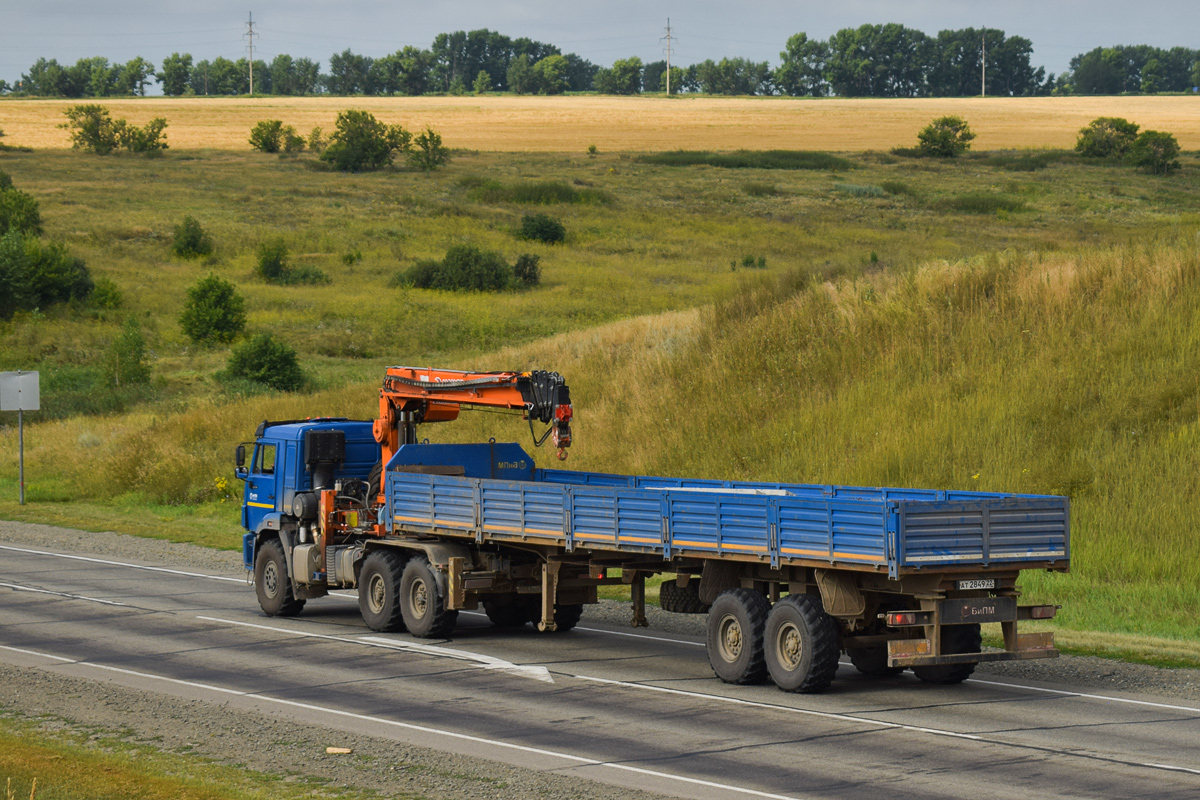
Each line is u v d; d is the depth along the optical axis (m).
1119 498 27.23
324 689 16.05
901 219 119.88
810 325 40.69
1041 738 13.34
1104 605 22.59
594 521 17.77
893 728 13.82
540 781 11.53
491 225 122.56
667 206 132.25
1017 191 135.25
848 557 14.96
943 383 34.53
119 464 47.47
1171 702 15.41
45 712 14.56
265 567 23.44
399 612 21.00
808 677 15.55
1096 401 31.61
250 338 82.44
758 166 167.00
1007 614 15.80
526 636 20.89
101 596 25.11
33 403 44.62
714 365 40.72
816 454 33.12
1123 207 122.50
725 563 17.02
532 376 20.22
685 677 17.03
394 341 81.25
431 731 13.63
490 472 22.67
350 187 142.75
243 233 115.75
